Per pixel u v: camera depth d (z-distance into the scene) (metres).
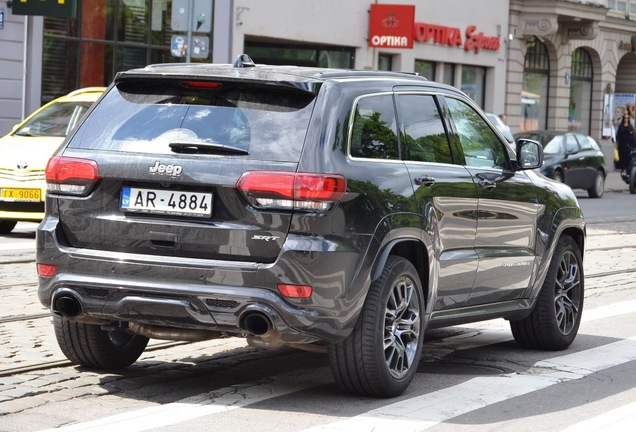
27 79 35.38
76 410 8.98
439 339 13.07
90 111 9.76
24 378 10.00
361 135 9.56
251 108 9.29
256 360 11.29
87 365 10.51
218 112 9.32
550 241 12.21
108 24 37.69
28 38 35.34
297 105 9.26
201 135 9.22
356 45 47.00
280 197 8.89
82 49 36.97
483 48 54.53
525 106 59.16
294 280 8.83
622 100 65.69
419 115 10.50
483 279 11.11
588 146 45.09
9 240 21.19
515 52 57.09
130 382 10.04
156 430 8.45
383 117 9.95
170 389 9.86
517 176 11.85
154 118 9.45
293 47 45.34
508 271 11.52
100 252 9.31
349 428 8.66
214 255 9.03
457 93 11.30
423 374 10.95
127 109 9.59
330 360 9.46
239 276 8.87
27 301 14.42
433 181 10.26
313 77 9.39
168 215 9.16
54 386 9.75
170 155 9.19
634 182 49.69
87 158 9.42
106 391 9.65
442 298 10.52
